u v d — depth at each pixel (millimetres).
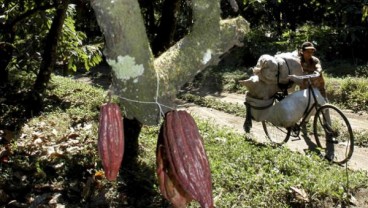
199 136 1634
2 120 8727
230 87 14586
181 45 1708
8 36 10602
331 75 14391
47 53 9656
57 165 6262
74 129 8141
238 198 5738
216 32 1691
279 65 7688
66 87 12188
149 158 7004
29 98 9586
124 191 5887
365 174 6727
